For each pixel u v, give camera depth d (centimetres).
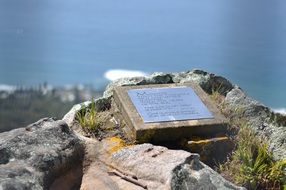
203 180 187
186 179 185
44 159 186
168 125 227
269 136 243
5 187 163
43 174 181
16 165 178
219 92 278
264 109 257
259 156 224
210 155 228
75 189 193
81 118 240
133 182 190
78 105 254
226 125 236
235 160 226
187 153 196
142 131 222
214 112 239
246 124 247
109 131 234
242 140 234
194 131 230
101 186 192
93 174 200
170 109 237
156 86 254
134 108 235
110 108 255
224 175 220
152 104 239
